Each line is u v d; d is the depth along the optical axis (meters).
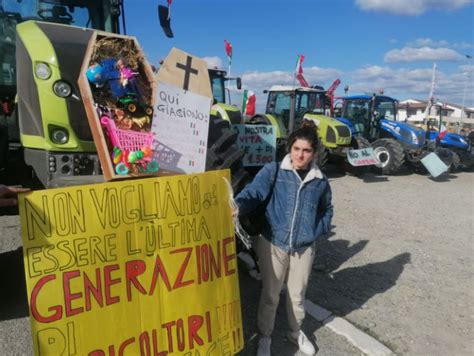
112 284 1.94
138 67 2.56
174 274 2.13
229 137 3.35
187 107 2.35
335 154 10.55
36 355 1.75
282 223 2.53
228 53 10.64
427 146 11.55
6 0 3.87
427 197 8.52
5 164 3.35
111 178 2.21
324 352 2.85
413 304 3.65
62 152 2.84
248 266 3.94
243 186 3.31
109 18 4.21
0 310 3.09
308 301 3.51
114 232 1.94
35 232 1.75
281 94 11.80
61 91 2.75
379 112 12.88
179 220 2.15
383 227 6.04
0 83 3.88
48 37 2.84
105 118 2.30
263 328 2.72
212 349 2.30
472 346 3.06
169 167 2.31
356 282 4.04
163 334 2.10
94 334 1.89
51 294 1.78
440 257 4.87
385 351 2.89
